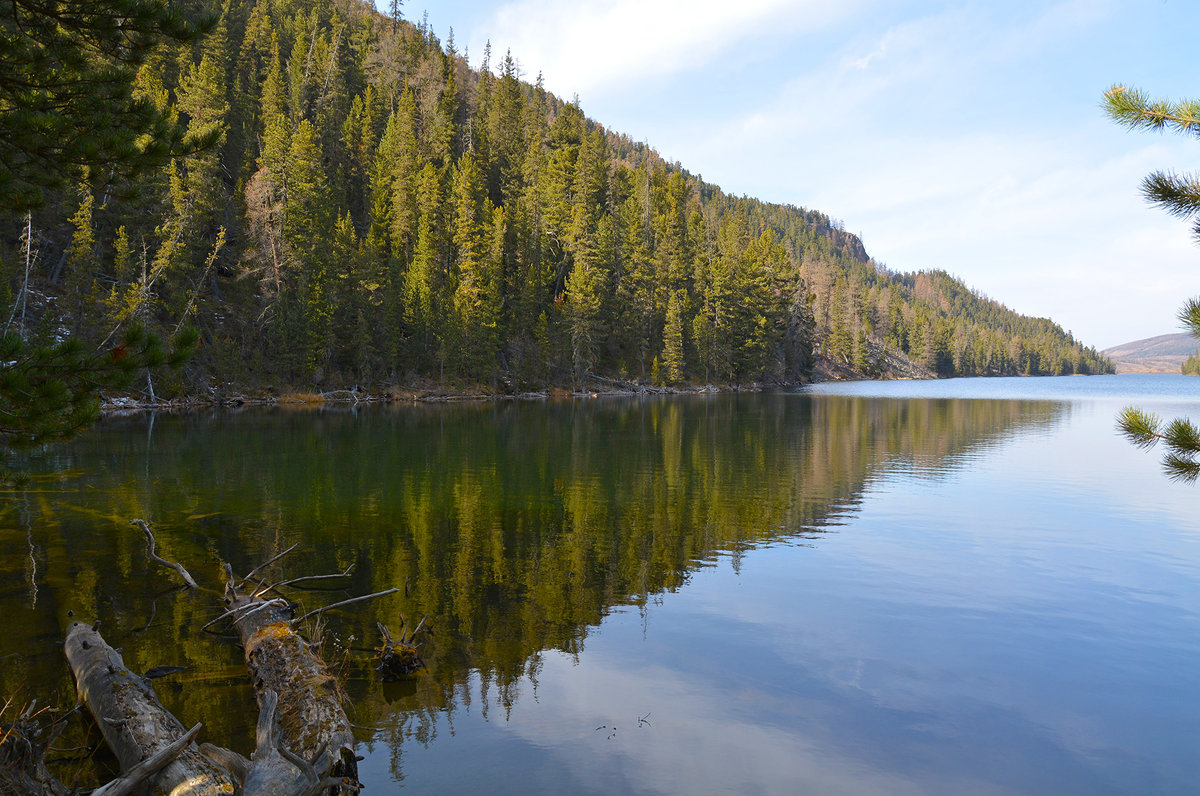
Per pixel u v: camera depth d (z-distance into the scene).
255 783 5.27
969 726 6.94
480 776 5.92
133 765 5.61
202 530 14.91
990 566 12.89
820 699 7.49
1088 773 6.09
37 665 7.93
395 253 72.69
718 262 103.19
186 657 8.30
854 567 12.76
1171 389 117.50
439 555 13.30
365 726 6.81
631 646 8.93
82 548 13.25
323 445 30.48
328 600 10.59
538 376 81.06
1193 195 6.09
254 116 78.50
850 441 35.25
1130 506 18.91
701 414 54.59
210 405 53.59
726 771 6.04
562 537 14.88
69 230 54.66
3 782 4.96
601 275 92.44
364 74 107.75
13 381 5.67
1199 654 8.80
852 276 179.12
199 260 61.28
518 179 103.50
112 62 8.18
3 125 7.05
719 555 13.56
